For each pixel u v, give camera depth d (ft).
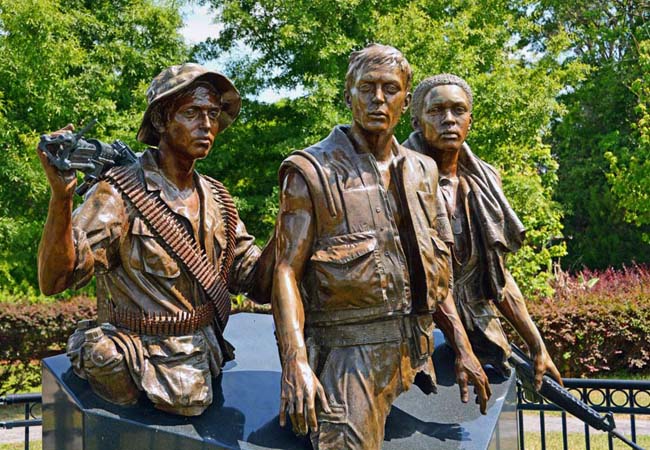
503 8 44.42
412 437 9.02
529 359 11.76
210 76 8.80
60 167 7.47
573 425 25.80
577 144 71.92
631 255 68.64
